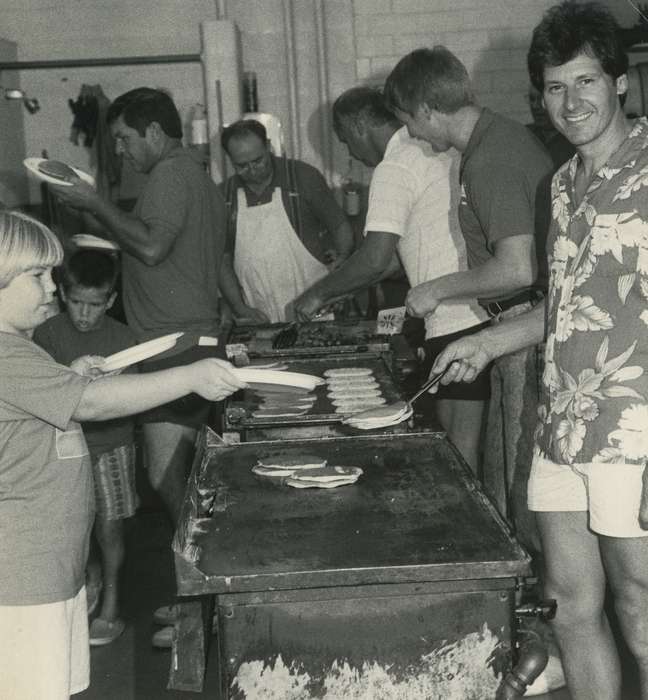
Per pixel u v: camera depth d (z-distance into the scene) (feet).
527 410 10.73
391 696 6.11
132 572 14.07
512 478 11.06
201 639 5.98
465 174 10.02
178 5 20.42
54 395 6.75
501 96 20.81
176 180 12.14
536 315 8.68
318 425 9.30
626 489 7.20
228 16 20.47
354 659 6.04
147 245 11.84
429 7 20.53
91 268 11.69
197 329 12.49
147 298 12.41
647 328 7.09
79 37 20.48
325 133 20.75
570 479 7.73
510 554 6.04
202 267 12.59
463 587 6.01
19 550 6.83
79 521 7.11
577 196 7.68
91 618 12.57
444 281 10.01
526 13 20.57
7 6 20.36
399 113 10.73
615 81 7.42
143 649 11.73
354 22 20.58
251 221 16.02
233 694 6.04
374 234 12.15
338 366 12.18
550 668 9.78
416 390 10.69
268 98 20.76
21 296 6.89
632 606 7.55
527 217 9.69
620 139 7.47
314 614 5.98
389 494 7.24
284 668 6.03
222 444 8.58
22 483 6.88
